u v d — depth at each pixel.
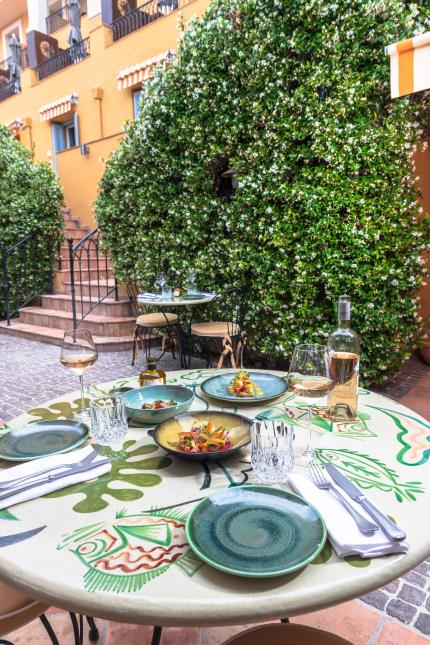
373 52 3.42
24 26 12.97
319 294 3.96
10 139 8.27
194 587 0.58
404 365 4.85
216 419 1.11
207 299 4.09
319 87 3.64
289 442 0.89
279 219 3.96
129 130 5.27
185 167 4.73
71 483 0.86
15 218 7.54
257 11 3.82
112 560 0.64
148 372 1.51
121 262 5.81
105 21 8.97
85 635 1.45
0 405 3.77
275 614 0.56
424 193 4.86
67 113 10.16
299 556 0.62
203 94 4.28
